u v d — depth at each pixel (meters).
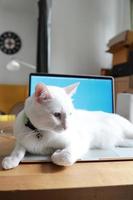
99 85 0.95
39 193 0.47
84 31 2.70
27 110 0.53
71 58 2.69
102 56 2.73
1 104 2.56
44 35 2.49
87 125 0.66
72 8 2.68
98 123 0.69
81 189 0.46
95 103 0.94
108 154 0.59
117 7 2.70
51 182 0.44
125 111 1.19
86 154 0.59
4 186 0.41
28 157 0.54
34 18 3.17
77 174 0.48
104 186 0.44
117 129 0.71
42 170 0.48
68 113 0.55
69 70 2.69
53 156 0.51
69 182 0.44
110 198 0.49
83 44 2.71
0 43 3.13
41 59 2.49
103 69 2.43
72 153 0.51
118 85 2.05
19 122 0.57
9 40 3.14
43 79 0.88
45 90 0.52
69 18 2.68
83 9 2.70
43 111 0.51
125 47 2.10
